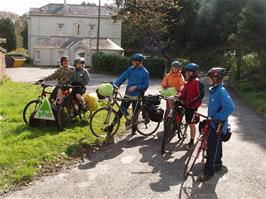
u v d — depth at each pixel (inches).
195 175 156.0
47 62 1154.7
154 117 214.2
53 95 225.8
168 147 193.6
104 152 182.7
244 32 459.8
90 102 226.7
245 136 226.2
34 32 1279.5
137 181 148.2
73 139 193.6
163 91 209.8
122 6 942.4
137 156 178.5
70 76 226.4
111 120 215.0
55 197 132.0
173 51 1067.3
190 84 193.0
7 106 282.4
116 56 769.6
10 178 143.7
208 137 150.9
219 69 148.6
